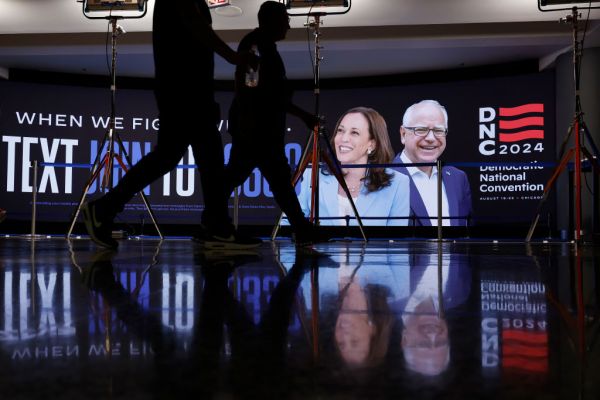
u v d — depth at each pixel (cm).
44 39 602
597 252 210
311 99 821
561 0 339
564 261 151
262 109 228
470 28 574
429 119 782
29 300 69
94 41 602
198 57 189
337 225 766
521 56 726
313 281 94
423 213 761
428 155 777
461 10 518
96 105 810
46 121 789
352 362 36
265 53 230
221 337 45
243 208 782
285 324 51
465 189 759
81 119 803
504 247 270
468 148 764
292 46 599
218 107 200
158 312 59
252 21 536
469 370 33
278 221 332
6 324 51
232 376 32
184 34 186
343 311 60
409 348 40
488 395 28
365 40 580
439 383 30
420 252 205
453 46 598
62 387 30
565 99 666
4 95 777
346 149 802
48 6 511
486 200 751
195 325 51
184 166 500
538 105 735
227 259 155
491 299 70
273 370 33
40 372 33
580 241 296
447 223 757
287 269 120
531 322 53
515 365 35
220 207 209
